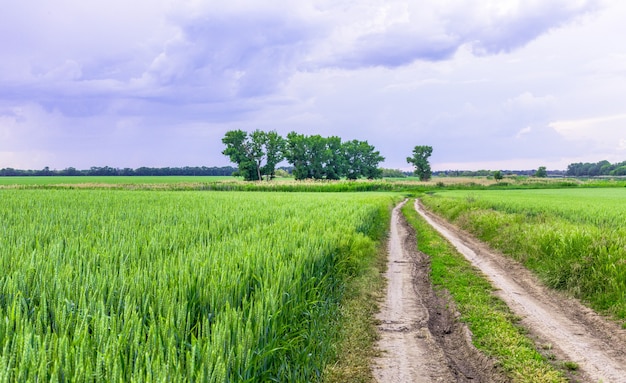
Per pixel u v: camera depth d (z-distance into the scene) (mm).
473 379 6168
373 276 12242
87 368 3227
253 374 4578
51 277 5406
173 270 6266
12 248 7512
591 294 10109
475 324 8391
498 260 15188
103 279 5348
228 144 122812
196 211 18000
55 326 4223
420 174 160875
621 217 20141
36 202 23016
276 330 5586
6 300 4895
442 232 23250
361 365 6453
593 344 7492
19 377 3088
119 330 4176
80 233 10227
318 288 8312
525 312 9266
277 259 7934
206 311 5238
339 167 145750
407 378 6113
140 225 12883
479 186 109625
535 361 6664
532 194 63594
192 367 3561
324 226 14391
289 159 136750
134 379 3127
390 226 26234
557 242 13445
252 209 20984
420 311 9398
